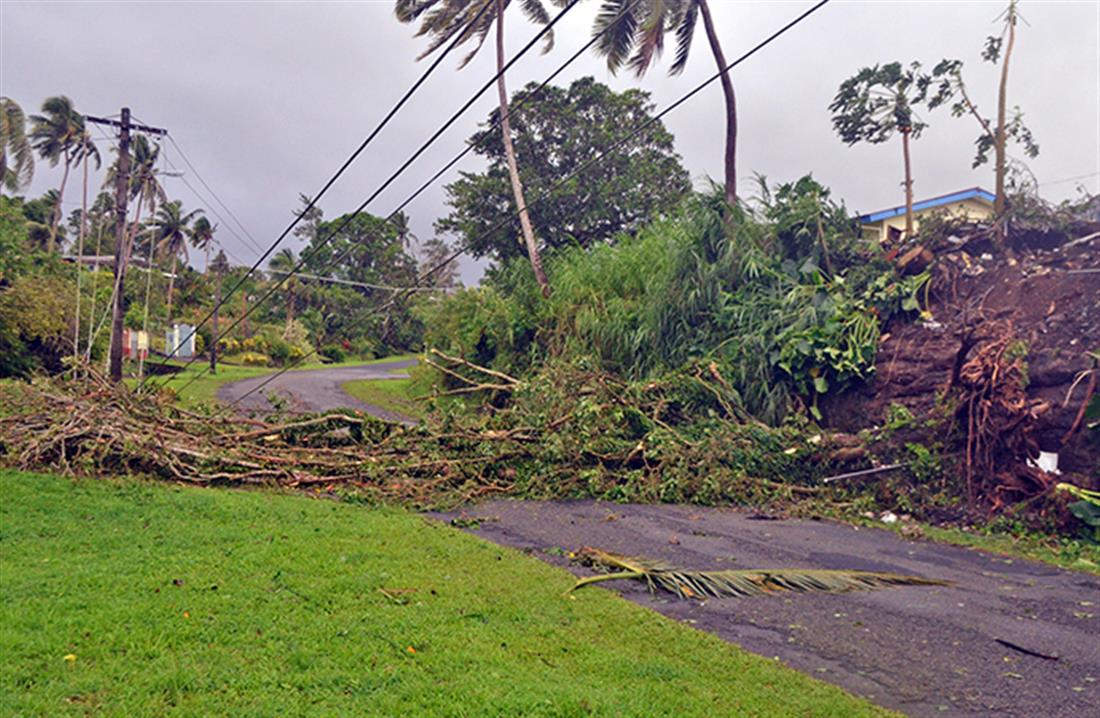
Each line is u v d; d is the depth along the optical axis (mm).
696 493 11578
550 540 8711
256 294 65625
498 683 4270
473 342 22953
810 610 6273
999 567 8125
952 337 13352
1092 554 8656
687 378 14664
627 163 32375
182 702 3854
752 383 14688
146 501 8789
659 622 5715
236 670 4266
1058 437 10609
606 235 32719
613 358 18078
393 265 69312
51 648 4363
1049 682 4840
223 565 6340
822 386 13953
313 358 56469
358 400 26688
